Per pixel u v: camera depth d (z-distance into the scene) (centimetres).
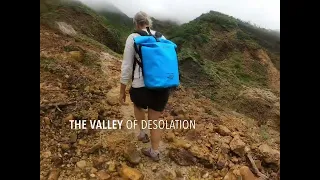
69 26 623
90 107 388
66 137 335
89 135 346
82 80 443
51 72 438
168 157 339
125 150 326
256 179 329
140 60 294
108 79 481
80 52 517
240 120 465
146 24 309
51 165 302
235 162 350
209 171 333
